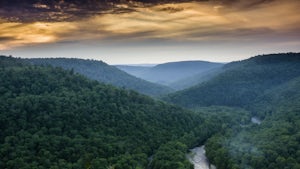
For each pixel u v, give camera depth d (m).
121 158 167.62
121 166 157.62
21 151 151.38
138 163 168.12
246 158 175.88
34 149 158.00
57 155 156.75
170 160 173.38
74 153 161.38
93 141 173.88
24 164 143.00
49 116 182.62
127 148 182.62
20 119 173.38
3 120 168.75
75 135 177.75
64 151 159.88
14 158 147.25
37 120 178.12
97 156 164.12
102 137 182.38
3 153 149.00
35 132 169.62
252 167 167.62
